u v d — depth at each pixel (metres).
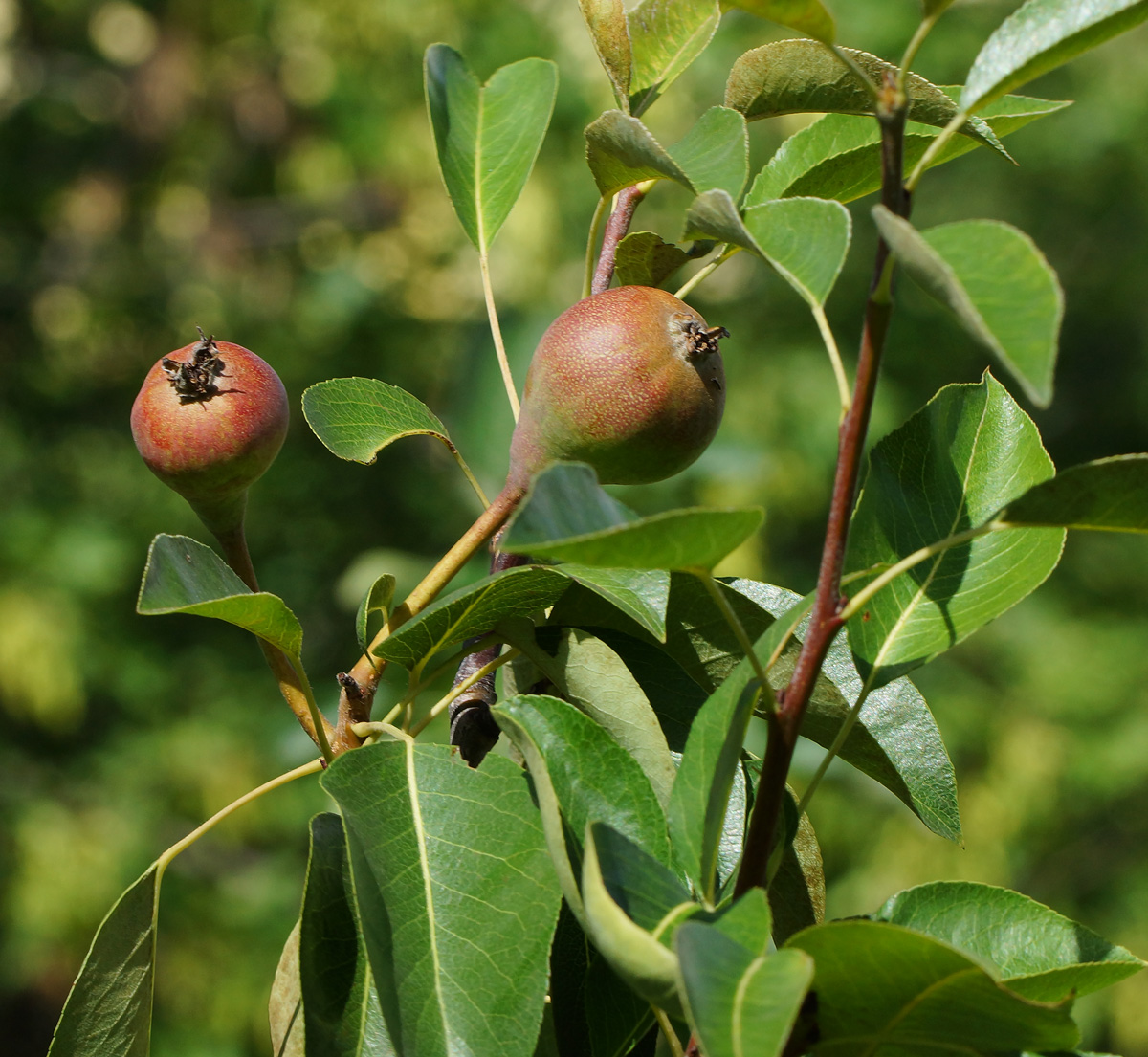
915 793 0.53
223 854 1.81
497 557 0.55
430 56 0.60
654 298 0.53
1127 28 0.47
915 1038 0.46
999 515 0.47
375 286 2.00
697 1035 0.43
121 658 1.80
